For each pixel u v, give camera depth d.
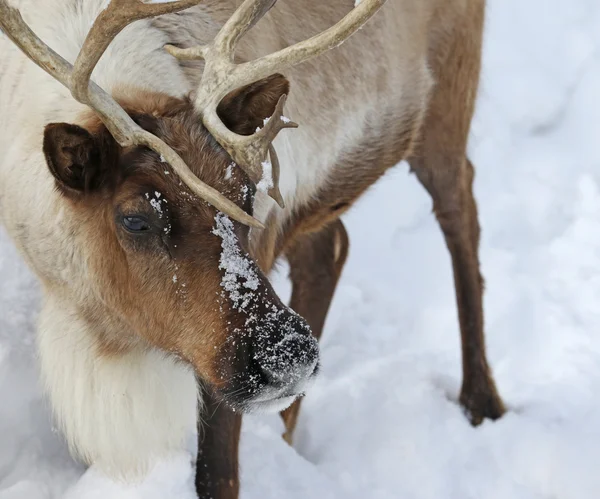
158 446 5.67
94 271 5.00
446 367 7.82
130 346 5.39
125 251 4.73
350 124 6.37
